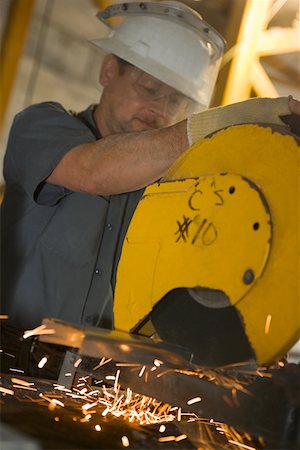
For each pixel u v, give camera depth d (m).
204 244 1.61
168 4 3.04
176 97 3.04
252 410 1.48
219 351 1.60
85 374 1.99
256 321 1.50
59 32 7.29
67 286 2.85
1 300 2.87
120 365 1.83
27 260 2.85
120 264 1.81
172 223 1.71
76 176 2.37
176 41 3.04
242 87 5.43
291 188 1.50
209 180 1.66
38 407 1.66
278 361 1.61
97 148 2.32
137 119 3.01
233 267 1.54
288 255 1.47
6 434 1.20
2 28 6.57
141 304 1.74
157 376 1.72
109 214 2.91
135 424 1.70
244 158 1.62
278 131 1.57
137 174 2.15
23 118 2.69
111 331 1.63
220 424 1.73
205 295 1.63
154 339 1.71
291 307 1.45
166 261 1.69
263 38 5.51
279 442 1.42
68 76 7.43
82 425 1.58
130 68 3.04
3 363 2.62
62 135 2.54
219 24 7.50
